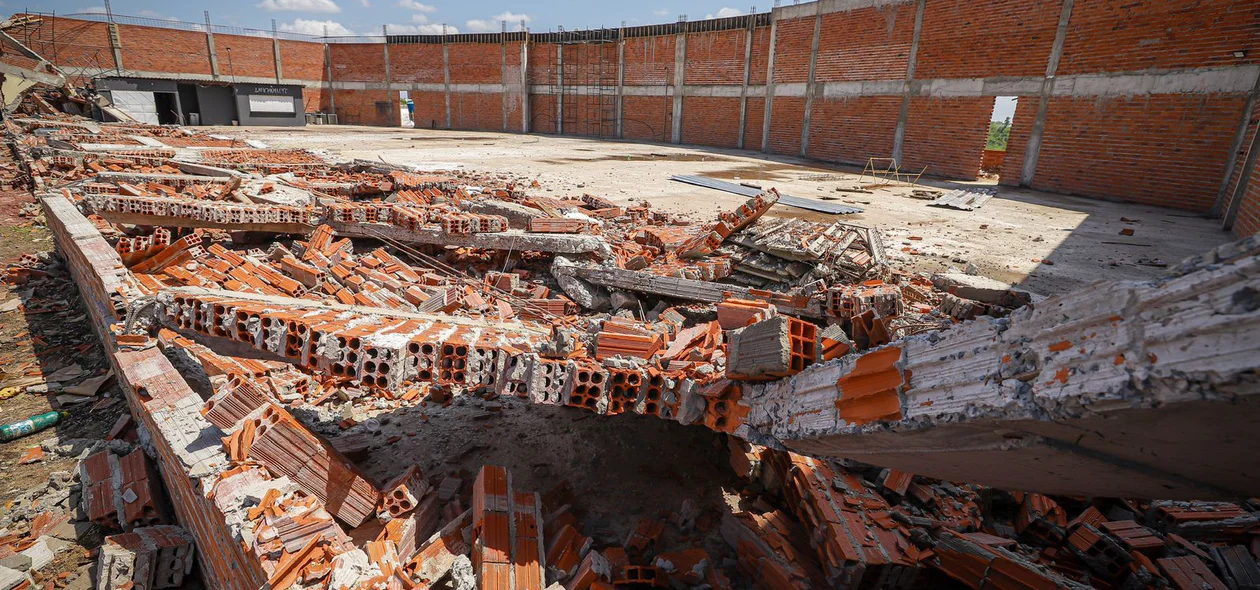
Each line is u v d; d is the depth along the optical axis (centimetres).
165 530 379
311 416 520
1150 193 1862
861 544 363
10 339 688
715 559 394
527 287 916
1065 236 1330
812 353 331
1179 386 156
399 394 573
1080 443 207
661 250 1061
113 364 561
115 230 962
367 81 4919
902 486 434
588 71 4147
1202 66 1700
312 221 998
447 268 961
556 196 1661
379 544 334
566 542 372
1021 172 2214
